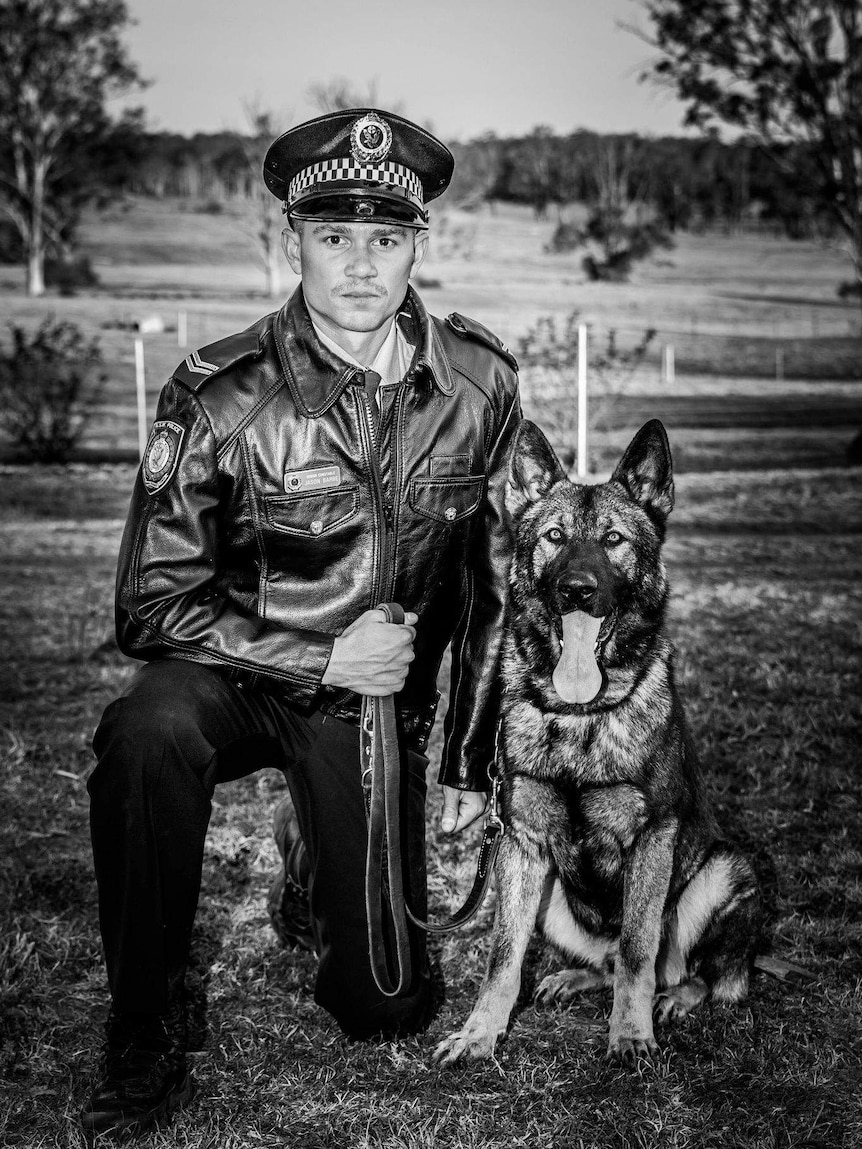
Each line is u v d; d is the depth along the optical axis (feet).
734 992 9.11
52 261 119.03
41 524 41.42
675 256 126.93
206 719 7.43
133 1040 7.39
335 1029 8.70
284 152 7.91
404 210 7.80
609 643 9.08
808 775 13.98
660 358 86.84
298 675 7.63
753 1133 7.23
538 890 9.02
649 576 9.69
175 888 7.38
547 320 53.11
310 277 7.84
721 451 58.85
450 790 9.30
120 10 113.91
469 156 131.75
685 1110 7.48
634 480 10.07
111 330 92.68
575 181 135.13
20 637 22.72
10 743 15.75
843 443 61.72
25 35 110.42
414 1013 8.47
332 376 7.91
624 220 131.95
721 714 16.44
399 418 8.09
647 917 8.67
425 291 103.09
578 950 9.69
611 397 61.11
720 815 12.82
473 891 9.09
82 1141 7.06
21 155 116.47
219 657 7.59
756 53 68.74
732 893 9.16
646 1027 8.36
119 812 7.21
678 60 70.44
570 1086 7.87
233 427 7.79
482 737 8.99
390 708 7.93
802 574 30.94
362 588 8.11
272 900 9.82
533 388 50.80
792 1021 8.64
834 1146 7.07
